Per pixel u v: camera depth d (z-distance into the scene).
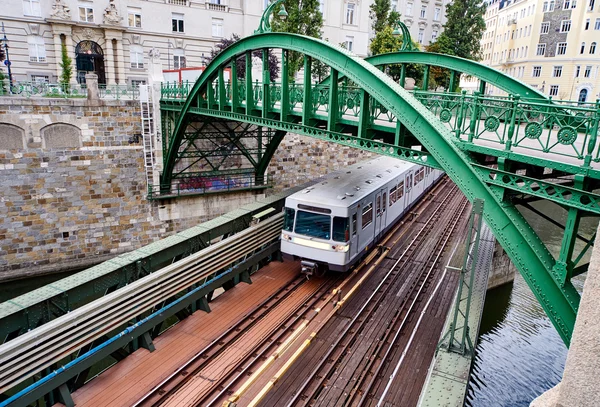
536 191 7.10
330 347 10.48
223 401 8.66
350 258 13.49
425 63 14.03
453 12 41.16
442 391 7.87
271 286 13.47
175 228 23.80
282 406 8.52
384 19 44.12
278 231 15.08
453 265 15.48
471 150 8.23
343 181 15.80
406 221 21.05
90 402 8.52
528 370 14.77
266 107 14.21
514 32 55.88
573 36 46.47
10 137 19.48
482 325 17.50
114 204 22.14
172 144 21.23
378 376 9.52
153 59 22.91
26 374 7.83
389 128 10.73
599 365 2.64
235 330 11.07
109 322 9.32
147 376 9.31
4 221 19.86
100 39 32.78
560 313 6.99
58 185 20.80
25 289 19.75
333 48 11.04
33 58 31.06
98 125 21.19
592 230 26.50
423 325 11.55
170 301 11.36
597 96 46.09
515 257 7.59
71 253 21.55
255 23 37.47
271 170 26.89
